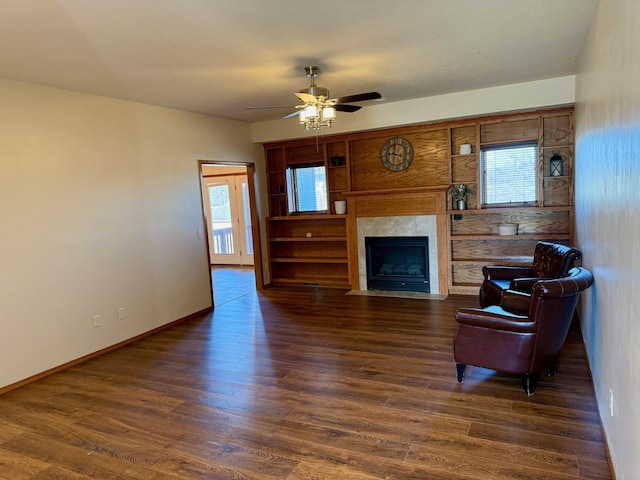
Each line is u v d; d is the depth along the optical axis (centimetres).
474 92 547
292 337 463
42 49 315
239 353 424
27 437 287
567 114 536
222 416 300
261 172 726
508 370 306
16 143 379
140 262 499
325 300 621
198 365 399
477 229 614
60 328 411
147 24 283
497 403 296
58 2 245
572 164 532
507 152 583
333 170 705
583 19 316
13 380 371
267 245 745
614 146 216
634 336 166
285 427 281
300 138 682
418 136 633
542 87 511
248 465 243
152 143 519
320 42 337
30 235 388
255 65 388
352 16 290
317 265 746
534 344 296
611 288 228
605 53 246
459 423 273
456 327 464
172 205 545
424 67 423
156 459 254
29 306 386
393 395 316
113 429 291
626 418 183
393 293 635
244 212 989
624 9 185
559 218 571
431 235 611
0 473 248
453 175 618
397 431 268
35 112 396
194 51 342
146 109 511
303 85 467
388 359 385
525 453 239
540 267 450
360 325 491
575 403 290
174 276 545
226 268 977
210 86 450
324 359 394
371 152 670
